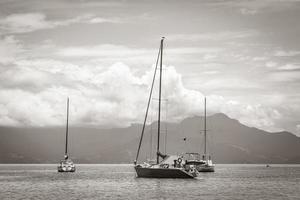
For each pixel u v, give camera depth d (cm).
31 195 7981
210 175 15650
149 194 8106
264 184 11069
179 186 9475
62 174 16612
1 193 8331
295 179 13775
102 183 10862
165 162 10669
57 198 7525
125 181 11512
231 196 8012
